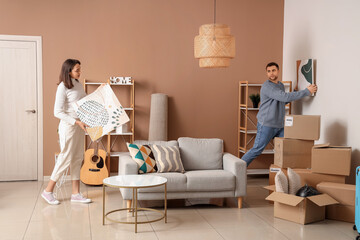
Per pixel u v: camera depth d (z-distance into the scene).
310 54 5.85
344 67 5.04
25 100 6.00
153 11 6.28
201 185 4.51
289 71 6.47
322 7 5.51
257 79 6.63
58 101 4.70
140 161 4.66
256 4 6.56
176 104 6.42
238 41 6.54
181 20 6.36
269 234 3.83
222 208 4.71
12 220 4.17
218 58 4.86
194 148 5.09
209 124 6.53
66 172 5.83
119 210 4.34
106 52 6.18
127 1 6.20
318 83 5.64
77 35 6.08
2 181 6.02
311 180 4.57
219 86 6.53
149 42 6.30
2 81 5.93
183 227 4.00
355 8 4.80
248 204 4.89
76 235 3.75
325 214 4.37
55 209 4.57
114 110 4.77
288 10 6.50
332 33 5.28
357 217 3.82
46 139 6.09
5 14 5.86
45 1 5.97
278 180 4.31
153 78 6.33
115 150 6.31
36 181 6.05
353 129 4.87
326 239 3.71
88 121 4.75
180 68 6.40
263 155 6.72
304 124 4.77
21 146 6.04
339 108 5.15
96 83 6.01
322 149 4.48
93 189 5.56
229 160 4.83
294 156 4.81
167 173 4.63
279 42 6.67
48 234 3.77
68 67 4.68
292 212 4.22
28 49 5.96
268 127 5.54
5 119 5.97
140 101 6.32
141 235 3.76
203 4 6.40
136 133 6.33
